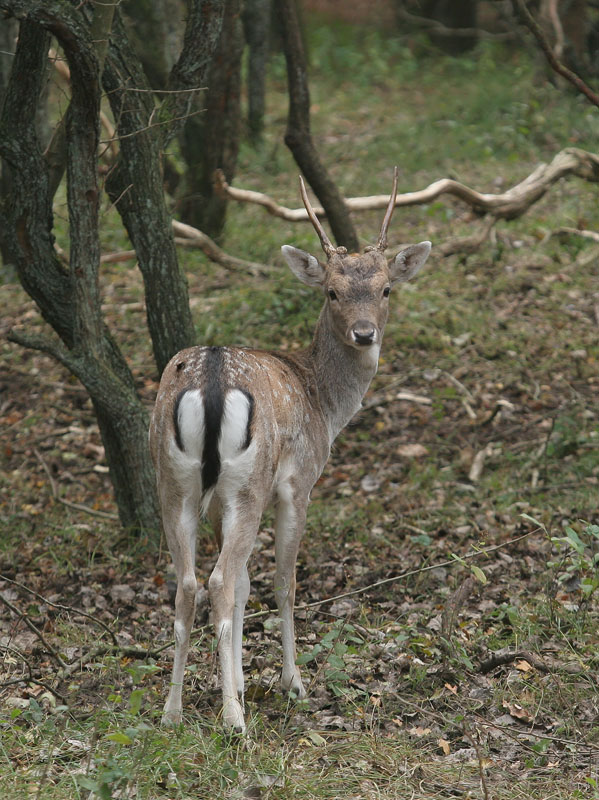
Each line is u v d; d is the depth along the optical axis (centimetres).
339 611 1008
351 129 2945
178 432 747
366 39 3788
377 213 2261
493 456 1366
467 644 902
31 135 1043
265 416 774
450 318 1734
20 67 1008
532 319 1748
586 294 1836
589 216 2141
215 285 1872
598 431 1392
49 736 730
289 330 1670
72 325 1120
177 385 765
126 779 632
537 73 2941
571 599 996
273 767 701
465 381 1582
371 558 1130
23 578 1093
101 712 761
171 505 768
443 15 3869
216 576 745
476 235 1889
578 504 1207
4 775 662
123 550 1164
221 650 744
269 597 1037
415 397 1545
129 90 1059
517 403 1519
